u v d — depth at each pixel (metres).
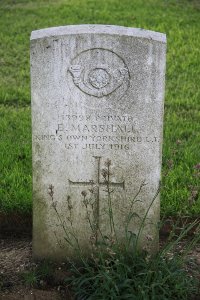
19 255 4.50
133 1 12.39
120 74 4.02
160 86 4.05
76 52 3.99
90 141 4.14
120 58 3.99
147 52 3.98
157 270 3.85
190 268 4.24
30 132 6.61
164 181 5.21
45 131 4.14
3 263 4.37
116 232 4.28
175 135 6.51
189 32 10.40
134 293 3.73
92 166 4.18
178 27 10.58
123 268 3.89
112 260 3.88
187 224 4.57
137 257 3.99
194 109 7.46
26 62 9.27
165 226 4.84
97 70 4.01
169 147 6.03
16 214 4.94
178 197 5.02
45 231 4.30
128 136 4.13
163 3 12.33
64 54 3.99
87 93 4.05
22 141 6.34
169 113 7.28
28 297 3.91
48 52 4.00
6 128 6.72
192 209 4.87
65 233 4.28
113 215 4.26
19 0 13.10
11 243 4.78
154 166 4.18
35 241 4.32
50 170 4.20
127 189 4.21
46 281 4.10
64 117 4.10
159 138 4.14
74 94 4.06
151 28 10.39
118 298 3.69
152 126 4.11
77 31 3.96
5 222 4.93
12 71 8.88
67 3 12.46
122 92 4.05
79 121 4.11
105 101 4.07
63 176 4.20
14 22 11.15
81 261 4.21
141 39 3.96
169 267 3.91
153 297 3.64
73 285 3.96
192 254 4.47
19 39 10.19
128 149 4.15
